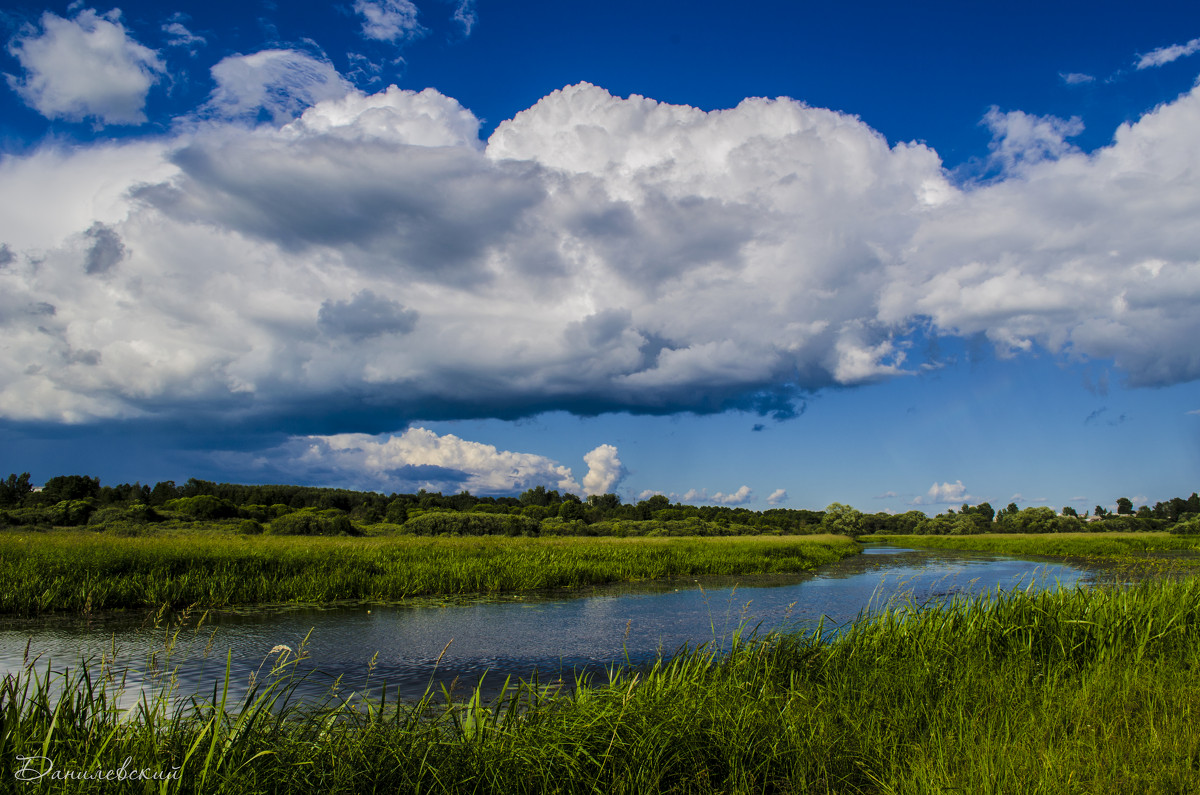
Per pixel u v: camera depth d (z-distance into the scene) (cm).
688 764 522
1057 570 2961
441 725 561
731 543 4303
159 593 1659
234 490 9250
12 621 1427
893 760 507
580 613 1670
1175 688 657
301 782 453
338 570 2011
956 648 859
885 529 11306
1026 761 470
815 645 894
